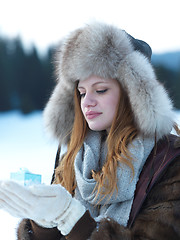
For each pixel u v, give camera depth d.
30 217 1.03
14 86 15.74
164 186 1.11
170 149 1.18
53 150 6.56
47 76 15.88
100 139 1.40
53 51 1.57
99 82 1.29
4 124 11.30
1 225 2.63
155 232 1.05
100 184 1.24
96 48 1.26
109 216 1.20
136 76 1.23
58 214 1.07
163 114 1.21
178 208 1.05
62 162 1.47
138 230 1.07
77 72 1.29
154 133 1.23
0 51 15.81
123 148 1.24
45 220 1.14
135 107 1.23
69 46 1.32
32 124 11.15
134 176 1.20
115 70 1.26
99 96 1.30
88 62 1.26
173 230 1.03
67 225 1.10
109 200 1.22
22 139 8.22
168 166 1.14
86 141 1.42
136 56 1.26
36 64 15.96
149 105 1.21
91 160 1.35
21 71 15.86
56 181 1.50
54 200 1.04
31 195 0.99
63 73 1.37
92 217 1.17
